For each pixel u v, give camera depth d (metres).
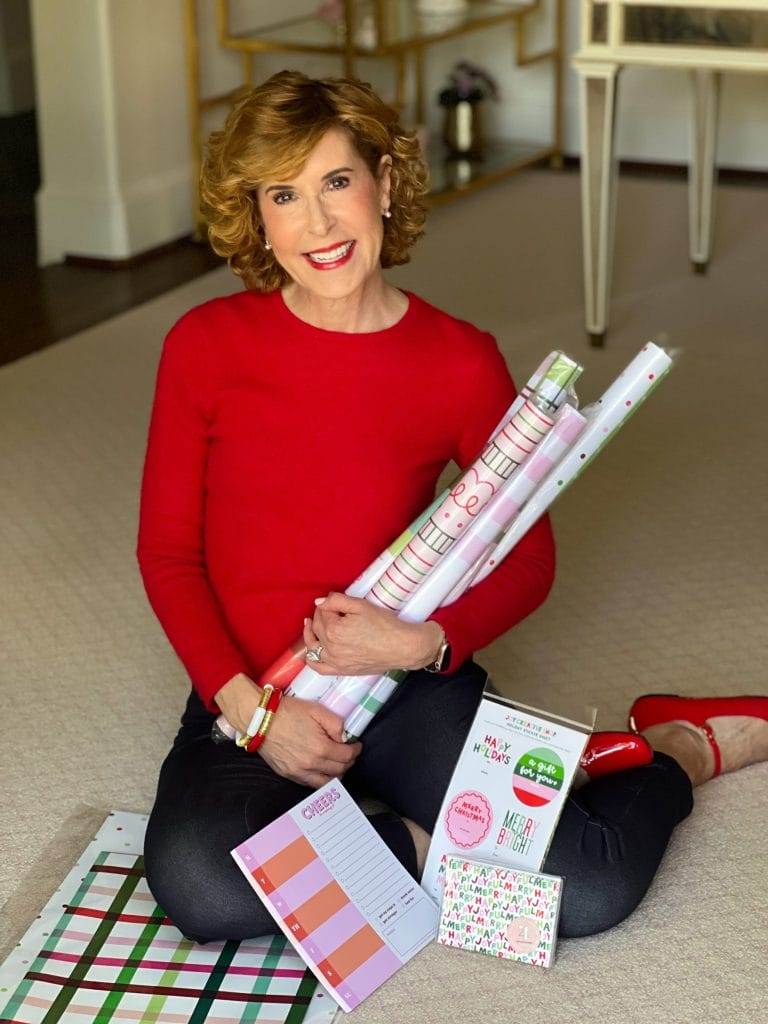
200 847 1.60
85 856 1.81
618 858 1.63
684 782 1.76
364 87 1.56
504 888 1.61
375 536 1.65
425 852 1.70
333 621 1.59
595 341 3.66
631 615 2.41
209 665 1.65
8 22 6.40
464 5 4.97
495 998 1.57
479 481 1.58
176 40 4.60
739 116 5.28
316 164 1.50
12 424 3.25
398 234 1.68
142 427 3.23
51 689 2.21
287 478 1.64
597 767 1.77
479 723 1.66
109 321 3.96
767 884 1.76
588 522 2.76
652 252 4.47
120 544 2.69
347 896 1.61
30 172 5.57
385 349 1.62
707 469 2.98
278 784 1.67
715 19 3.21
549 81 5.59
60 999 1.56
